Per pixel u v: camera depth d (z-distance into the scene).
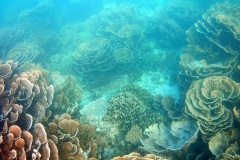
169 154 1.89
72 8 7.32
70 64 3.96
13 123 1.65
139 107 2.30
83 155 1.68
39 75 2.40
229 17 2.98
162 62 3.58
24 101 1.93
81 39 4.86
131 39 4.02
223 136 1.84
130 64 3.46
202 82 2.25
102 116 2.35
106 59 3.35
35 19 5.90
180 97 2.76
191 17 4.44
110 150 2.12
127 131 2.22
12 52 3.91
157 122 2.31
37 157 1.36
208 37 2.94
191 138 1.81
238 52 2.60
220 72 2.54
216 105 1.99
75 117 2.48
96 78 3.40
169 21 4.40
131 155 1.60
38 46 4.18
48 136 1.65
